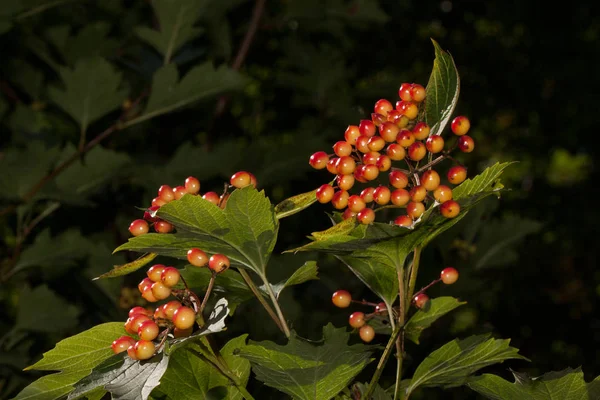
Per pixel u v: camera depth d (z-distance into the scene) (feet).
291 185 7.43
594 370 9.80
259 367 2.57
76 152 4.99
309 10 6.89
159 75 4.82
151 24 6.73
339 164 2.61
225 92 4.94
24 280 6.06
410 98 2.63
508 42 11.16
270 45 8.58
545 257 10.30
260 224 2.62
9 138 6.48
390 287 2.75
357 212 2.59
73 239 5.11
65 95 4.93
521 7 10.83
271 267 4.48
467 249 4.79
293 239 7.65
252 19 6.82
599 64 10.79
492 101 11.18
